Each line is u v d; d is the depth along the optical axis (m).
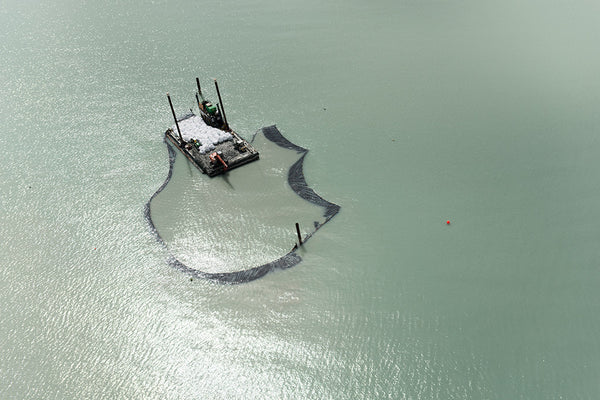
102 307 54.31
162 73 93.88
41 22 114.88
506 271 55.12
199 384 47.28
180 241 61.09
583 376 45.44
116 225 63.84
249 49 99.81
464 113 79.06
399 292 53.78
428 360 47.69
